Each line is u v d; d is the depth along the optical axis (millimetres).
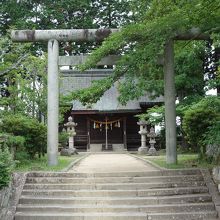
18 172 10875
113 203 9609
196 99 19828
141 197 9836
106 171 11672
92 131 30781
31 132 13609
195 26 10953
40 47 29188
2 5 29625
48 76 13461
